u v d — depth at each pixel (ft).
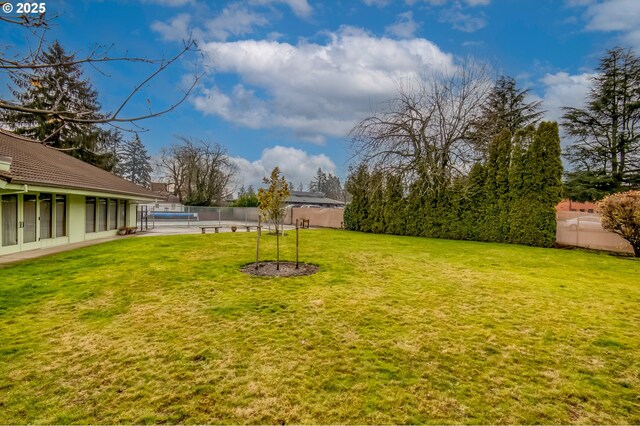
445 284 19.93
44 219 34.60
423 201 53.11
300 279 20.59
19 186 26.78
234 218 108.88
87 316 13.82
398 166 55.67
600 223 38.06
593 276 22.88
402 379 9.20
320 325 13.07
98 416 7.52
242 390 8.61
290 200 153.69
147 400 8.13
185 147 127.85
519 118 75.05
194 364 9.91
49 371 9.41
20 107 5.78
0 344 11.08
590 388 8.91
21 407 7.77
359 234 53.67
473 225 47.78
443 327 13.04
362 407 7.97
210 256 28.60
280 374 9.39
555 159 40.65
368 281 20.36
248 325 12.99
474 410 7.91
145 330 12.40
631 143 67.46
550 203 40.81
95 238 43.42
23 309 14.60
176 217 99.19
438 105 53.78
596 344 11.65
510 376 9.45
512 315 14.53
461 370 9.74
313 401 8.18
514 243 43.45
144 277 20.59
